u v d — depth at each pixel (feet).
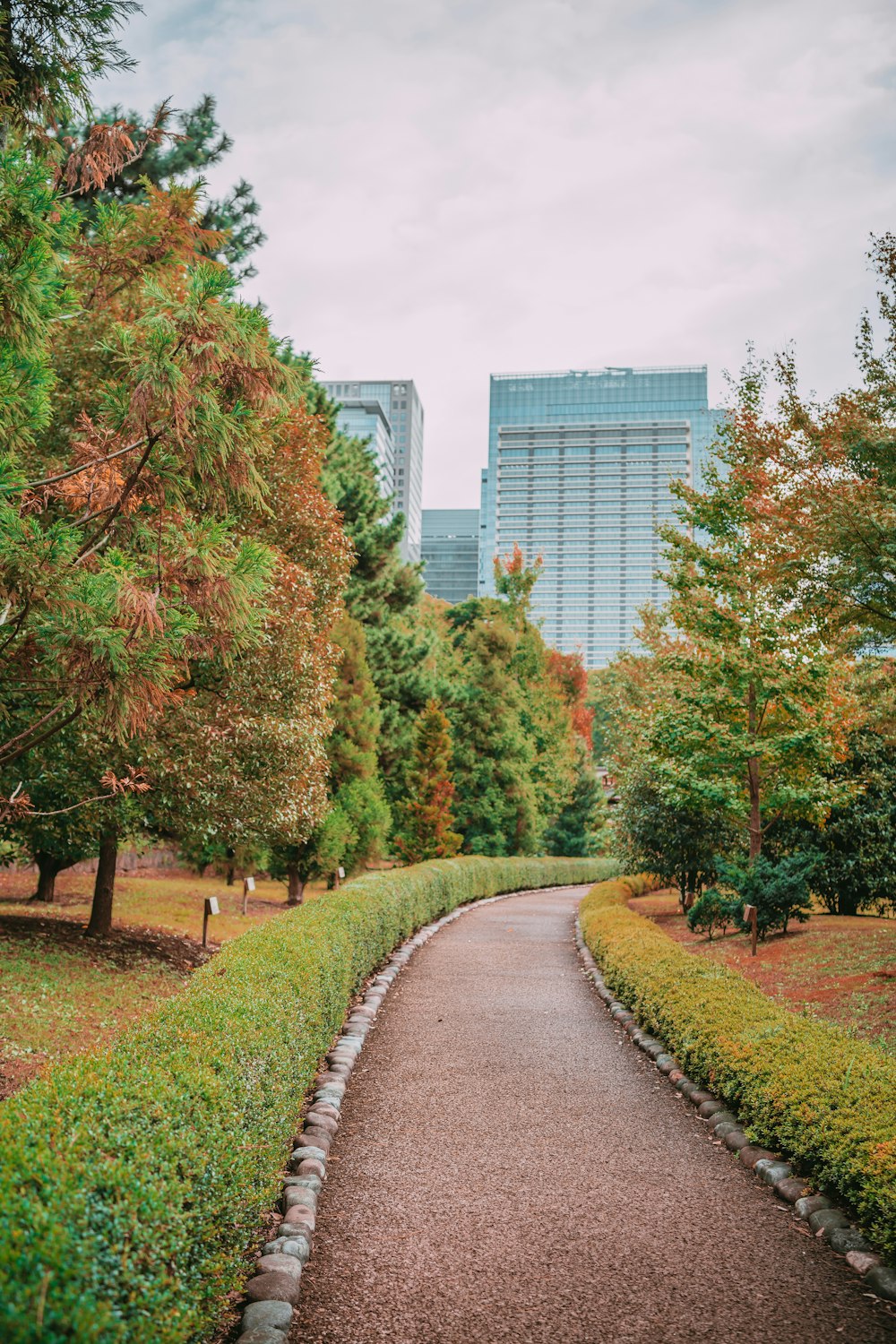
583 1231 15.02
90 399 30.25
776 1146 18.65
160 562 17.02
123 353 17.69
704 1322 12.25
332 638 73.41
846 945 38.68
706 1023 23.68
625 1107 22.26
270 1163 14.47
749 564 45.85
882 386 32.76
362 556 92.99
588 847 143.95
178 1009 16.74
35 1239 7.49
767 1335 11.94
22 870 67.87
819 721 46.16
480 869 87.30
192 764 34.17
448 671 133.28
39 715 25.50
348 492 90.89
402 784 100.27
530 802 122.83
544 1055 27.04
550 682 156.15
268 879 88.63
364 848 72.33
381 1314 12.16
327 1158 18.06
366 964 36.01
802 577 33.60
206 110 53.98
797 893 44.09
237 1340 11.11
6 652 18.44
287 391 18.28
